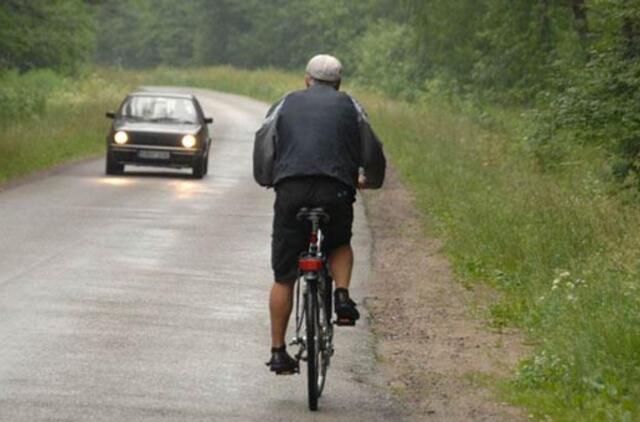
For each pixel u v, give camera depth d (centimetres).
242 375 2692
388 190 7612
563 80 5634
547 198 5316
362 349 3052
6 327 3072
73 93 17388
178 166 8006
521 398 2573
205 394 2508
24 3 13862
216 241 4869
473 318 3550
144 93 8469
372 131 2470
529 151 7788
